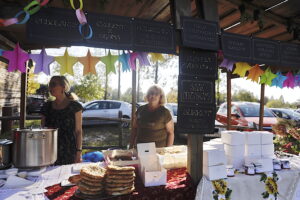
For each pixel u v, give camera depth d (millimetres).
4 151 1777
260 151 2119
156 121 2740
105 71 1797
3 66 7172
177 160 2121
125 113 9555
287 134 2816
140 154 1862
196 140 1837
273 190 1974
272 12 2385
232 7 2293
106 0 2088
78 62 1733
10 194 1518
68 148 2373
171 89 17859
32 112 11633
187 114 1843
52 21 1512
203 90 1895
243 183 1868
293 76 2770
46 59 1604
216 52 1960
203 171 1836
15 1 1731
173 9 1879
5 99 7477
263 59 2160
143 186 1691
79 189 1561
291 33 2637
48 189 1628
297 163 2291
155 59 1945
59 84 2396
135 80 3961
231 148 2059
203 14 1968
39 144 1700
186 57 1868
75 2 2129
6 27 1623
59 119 2389
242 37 2076
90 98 14086
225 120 7090
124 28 1678
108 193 1526
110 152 2234
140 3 2252
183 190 1708
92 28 1596
